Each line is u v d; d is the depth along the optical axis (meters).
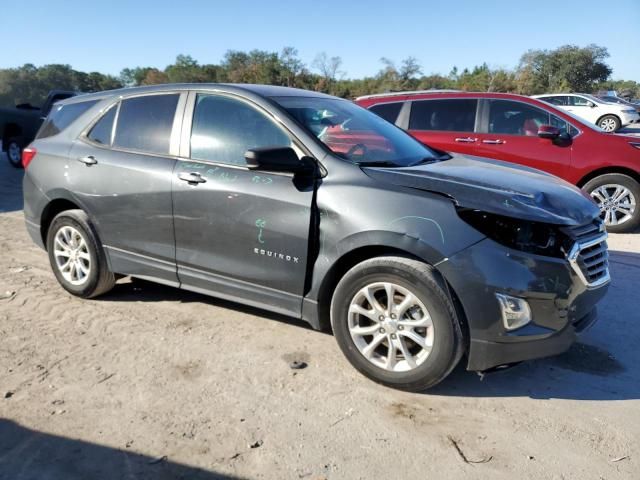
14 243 6.64
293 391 3.38
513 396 3.38
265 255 3.69
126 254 4.41
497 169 3.98
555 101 24.05
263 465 2.71
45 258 6.02
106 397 3.27
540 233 3.15
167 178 4.07
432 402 3.29
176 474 2.63
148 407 3.18
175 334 4.12
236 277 3.88
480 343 3.12
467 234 3.11
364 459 2.77
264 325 4.30
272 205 3.61
